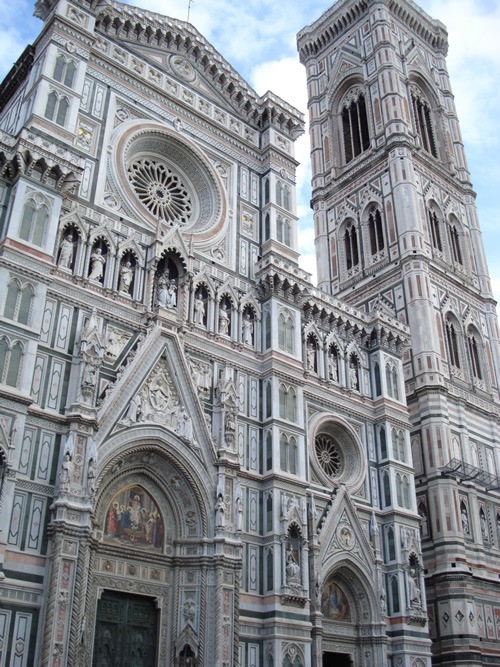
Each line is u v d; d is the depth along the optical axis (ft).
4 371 111.14
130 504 124.57
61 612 102.53
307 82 299.79
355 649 146.00
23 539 105.09
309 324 168.14
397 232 229.66
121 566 119.14
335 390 166.71
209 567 124.26
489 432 213.46
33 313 118.01
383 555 157.48
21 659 98.73
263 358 153.69
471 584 174.09
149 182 160.04
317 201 266.98
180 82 172.55
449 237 242.58
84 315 127.95
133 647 116.57
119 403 123.75
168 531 127.34
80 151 143.64
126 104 158.10
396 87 257.14
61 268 127.85
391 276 224.94
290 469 144.05
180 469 128.47
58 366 120.16
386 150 245.65
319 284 252.62
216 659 117.19
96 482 115.75
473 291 237.45
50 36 147.43
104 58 157.28
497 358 232.12
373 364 179.32
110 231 138.92
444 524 179.01
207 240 158.61
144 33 169.17
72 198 136.46
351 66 279.49
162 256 144.05
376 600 149.07
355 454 164.04
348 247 251.39
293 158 186.09
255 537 135.33
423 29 291.38
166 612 121.80
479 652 165.89
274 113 186.91
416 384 200.95
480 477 196.13
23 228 122.72
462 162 268.00
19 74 154.40
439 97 278.26
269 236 169.37
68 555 106.32
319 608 136.98
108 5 161.27
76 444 114.62
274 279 160.56
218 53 183.93
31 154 127.24
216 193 167.22
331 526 147.54
